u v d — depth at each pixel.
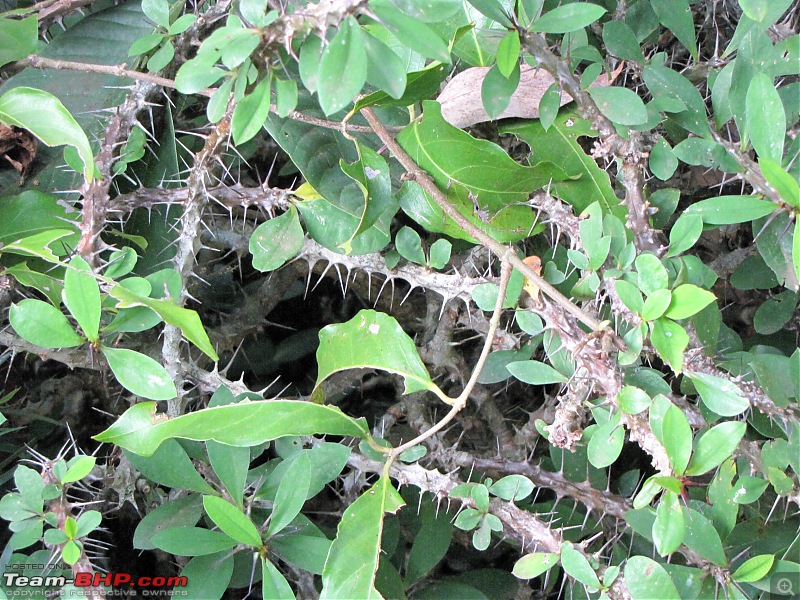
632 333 0.91
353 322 0.97
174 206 1.01
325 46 0.82
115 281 0.95
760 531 0.96
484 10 0.89
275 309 1.11
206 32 1.02
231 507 0.91
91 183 0.96
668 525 0.87
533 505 1.01
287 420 0.92
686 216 0.93
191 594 0.92
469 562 1.04
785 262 0.94
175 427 0.91
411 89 0.92
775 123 0.90
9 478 1.00
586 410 0.97
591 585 0.90
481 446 1.07
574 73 0.96
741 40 0.94
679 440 0.88
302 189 0.99
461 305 1.06
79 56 1.03
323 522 1.03
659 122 0.95
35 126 0.94
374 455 0.96
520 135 0.99
